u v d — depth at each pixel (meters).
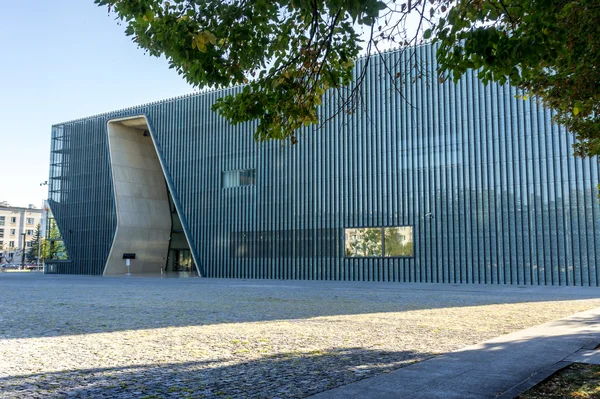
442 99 35.62
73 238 54.34
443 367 7.64
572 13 7.32
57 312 16.03
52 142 57.72
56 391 6.60
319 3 6.34
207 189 46.22
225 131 45.78
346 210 38.81
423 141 36.09
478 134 34.28
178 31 6.14
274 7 6.75
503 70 5.99
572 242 30.94
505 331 11.66
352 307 17.53
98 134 53.78
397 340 10.52
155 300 20.45
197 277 44.78
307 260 40.25
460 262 34.12
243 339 10.70
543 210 31.91
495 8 6.05
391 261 36.56
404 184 36.59
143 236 52.12
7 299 21.12
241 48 7.01
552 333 10.91
